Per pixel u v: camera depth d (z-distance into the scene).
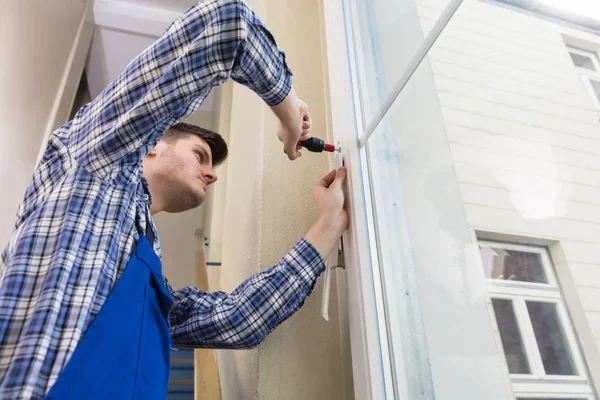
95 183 0.59
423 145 0.80
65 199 0.57
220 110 3.10
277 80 0.71
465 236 0.73
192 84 0.61
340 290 0.93
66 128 0.68
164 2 3.64
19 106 2.05
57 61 2.69
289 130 0.79
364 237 0.78
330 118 1.12
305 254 0.83
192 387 2.83
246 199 1.25
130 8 3.63
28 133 2.20
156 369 0.58
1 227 1.89
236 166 1.72
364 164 0.85
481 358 0.65
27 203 0.63
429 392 0.69
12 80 1.94
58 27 2.67
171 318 0.90
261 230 0.97
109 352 0.51
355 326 0.75
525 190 0.73
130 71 0.62
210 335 0.83
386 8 0.94
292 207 1.01
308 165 1.06
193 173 0.95
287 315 0.83
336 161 0.91
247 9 0.65
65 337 0.49
